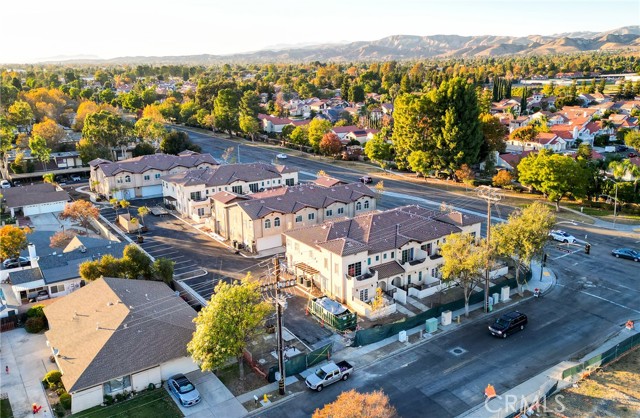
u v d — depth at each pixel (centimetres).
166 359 4619
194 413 4266
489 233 5884
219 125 18825
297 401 4419
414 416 4166
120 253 7181
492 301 6097
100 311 5138
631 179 10631
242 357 4734
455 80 11519
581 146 13550
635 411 4156
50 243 7912
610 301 6159
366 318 5850
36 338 5538
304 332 5572
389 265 6456
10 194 10569
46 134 14588
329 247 6275
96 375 4325
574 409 4203
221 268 7375
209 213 9800
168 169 11656
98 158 12850
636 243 8019
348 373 4731
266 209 8044
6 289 6619
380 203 10425
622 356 4994
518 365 4862
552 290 6500
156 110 19312
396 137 12950
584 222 9088
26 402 4431
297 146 16650
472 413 4178
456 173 11838
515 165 12431
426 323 5503
